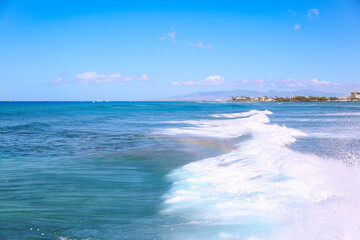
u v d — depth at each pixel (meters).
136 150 10.57
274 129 16.02
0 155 9.64
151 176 6.70
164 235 3.55
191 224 3.84
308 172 6.01
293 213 4.02
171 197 5.01
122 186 5.89
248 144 10.09
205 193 5.11
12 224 3.97
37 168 7.68
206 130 17.53
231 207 4.36
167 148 10.96
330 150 9.73
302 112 43.16
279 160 7.08
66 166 7.91
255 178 5.79
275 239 3.31
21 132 17.03
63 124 22.84
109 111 50.28
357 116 31.16
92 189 5.68
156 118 30.58
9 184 6.07
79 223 3.99
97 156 9.44
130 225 3.90
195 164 7.77
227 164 7.35
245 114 37.06
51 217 4.23
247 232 3.52
